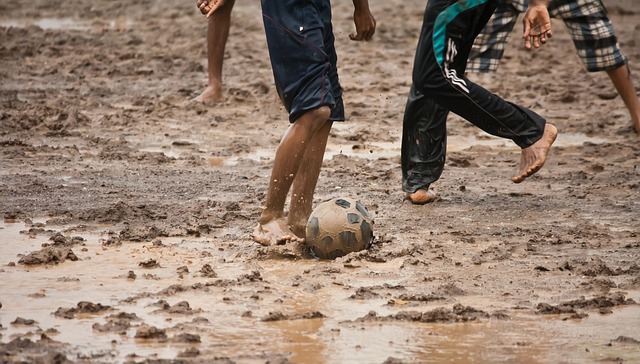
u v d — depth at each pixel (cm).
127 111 3142
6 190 2094
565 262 1563
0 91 3331
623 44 4594
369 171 2373
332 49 1712
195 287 1443
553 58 4188
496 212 1975
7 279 1486
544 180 2300
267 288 1448
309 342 1227
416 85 1822
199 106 3231
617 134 2903
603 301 1384
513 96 3484
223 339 1234
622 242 1738
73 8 5669
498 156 2608
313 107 1623
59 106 3177
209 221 1858
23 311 1337
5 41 4453
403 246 1684
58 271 1533
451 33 1769
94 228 1808
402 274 1528
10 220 1869
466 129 3006
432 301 1399
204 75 3838
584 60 2845
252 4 5888
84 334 1246
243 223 1852
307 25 1625
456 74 1789
